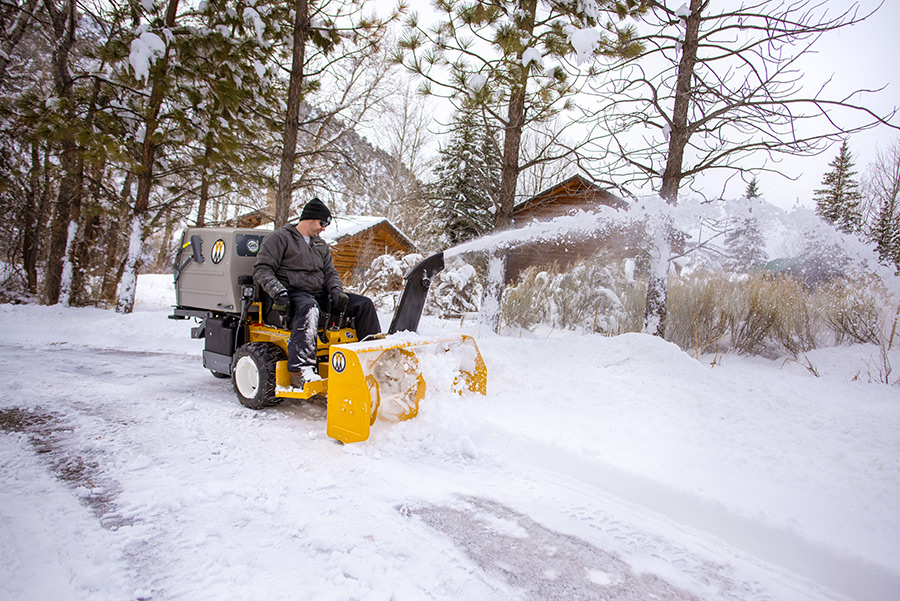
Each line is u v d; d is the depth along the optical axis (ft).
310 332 12.94
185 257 17.03
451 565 6.93
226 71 32.07
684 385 14.07
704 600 6.48
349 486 9.34
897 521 7.64
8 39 40.16
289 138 30.73
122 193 48.14
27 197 45.98
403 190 74.13
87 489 8.84
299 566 6.74
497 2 22.18
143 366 20.29
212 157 33.94
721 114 20.08
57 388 16.05
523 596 6.33
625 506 9.05
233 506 8.41
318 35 30.96
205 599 5.96
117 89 37.60
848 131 18.17
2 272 49.42
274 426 12.79
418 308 15.08
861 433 10.54
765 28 19.22
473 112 24.20
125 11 35.14
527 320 26.48
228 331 15.57
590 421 12.10
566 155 24.02
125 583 6.21
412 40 22.44
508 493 9.37
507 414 12.64
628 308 24.85
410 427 11.77
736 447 10.50
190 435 11.91
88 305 42.60
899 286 19.38
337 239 53.47
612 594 6.49
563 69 21.56
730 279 21.65
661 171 22.41
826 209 53.72
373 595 6.15
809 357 18.93
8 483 9.04
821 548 7.32
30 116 32.89
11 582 6.20
